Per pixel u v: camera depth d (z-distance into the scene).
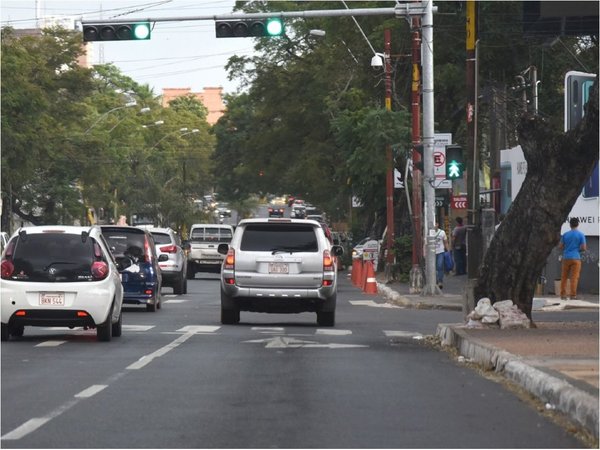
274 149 105.69
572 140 27.44
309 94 98.12
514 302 28.77
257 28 41.47
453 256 74.44
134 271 41.22
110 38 42.12
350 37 79.19
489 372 21.78
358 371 22.05
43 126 95.62
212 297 53.75
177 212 156.62
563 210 28.22
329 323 35.06
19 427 15.21
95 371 21.94
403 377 21.03
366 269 59.88
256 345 27.80
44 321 28.28
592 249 49.34
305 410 16.83
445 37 73.50
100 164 113.81
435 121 78.00
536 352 22.17
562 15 41.06
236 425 15.44
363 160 64.44
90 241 28.84
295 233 34.53
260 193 146.50
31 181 108.94
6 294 28.12
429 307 46.28
